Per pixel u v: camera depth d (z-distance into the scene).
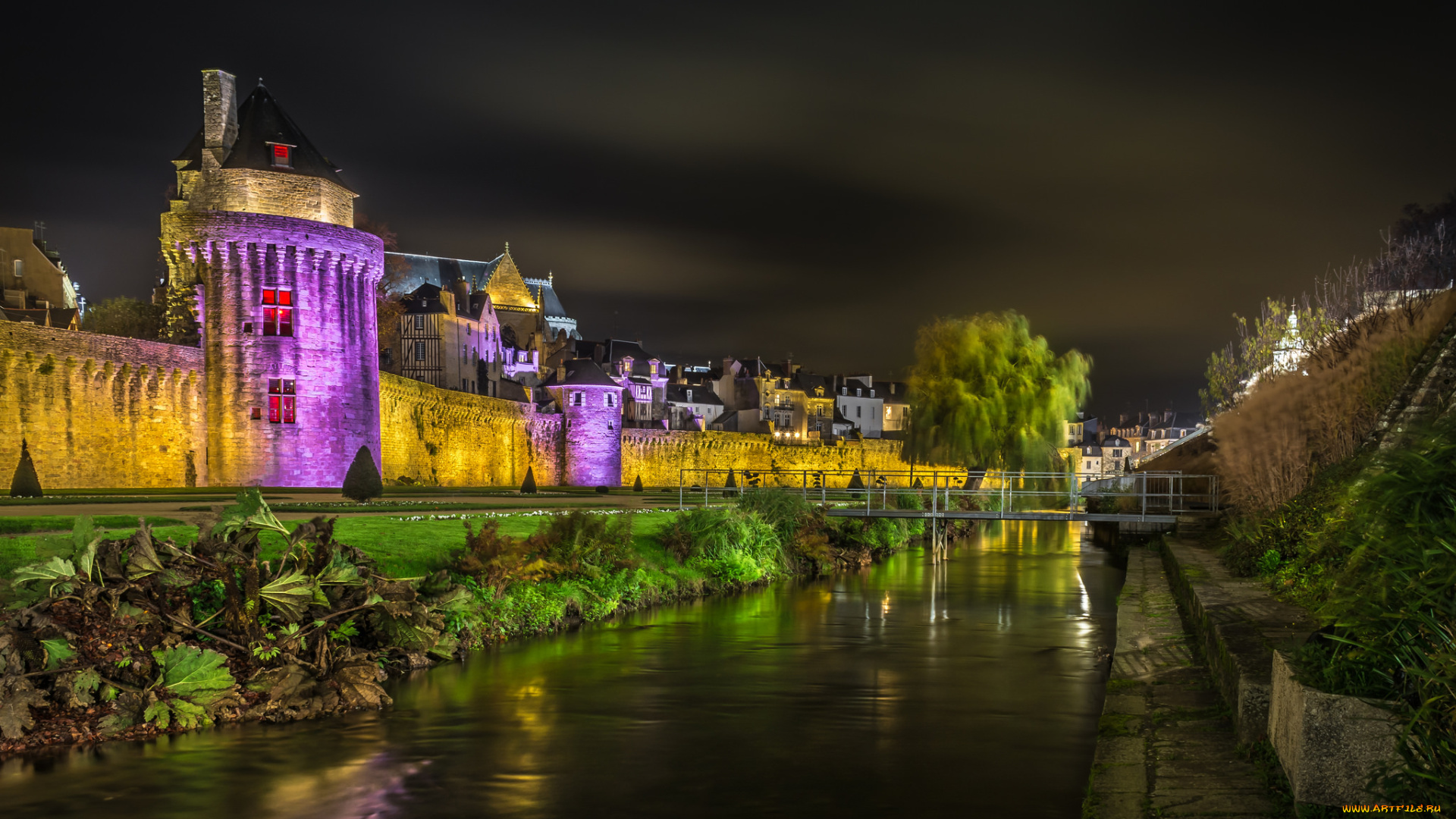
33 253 85.06
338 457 42.69
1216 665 10.02
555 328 142.88
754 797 9.40
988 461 50.69
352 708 12.74
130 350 37.91
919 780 9.89
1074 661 16.56
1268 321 29.14
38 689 11.36
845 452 107.81
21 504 24.36
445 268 122.00
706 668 15.70
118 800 9.38
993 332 51.34
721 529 27.81
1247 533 16.94
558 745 11.23
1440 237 29.38
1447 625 5.24
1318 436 19.25
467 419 64.62
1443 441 5.78
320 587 13.66
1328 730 5.43
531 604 19.23
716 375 143.25
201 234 40.47
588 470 75.56
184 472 40.25
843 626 20.42
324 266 42.44
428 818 8.91
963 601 24.81
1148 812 6.26
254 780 9.98
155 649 12.16
